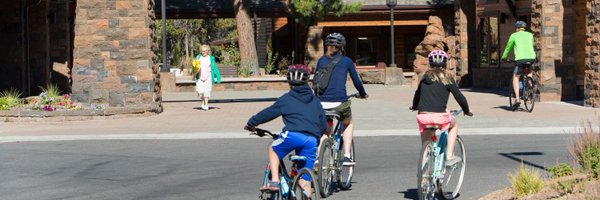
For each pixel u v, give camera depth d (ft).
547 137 68.59
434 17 165.48
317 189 35.29
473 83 149.18
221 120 88.43
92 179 51.34
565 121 79.36
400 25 195.52
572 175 43.06
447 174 42.57
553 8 105.40
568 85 105.91
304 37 187.42
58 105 91.30
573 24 105.50
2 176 52.90
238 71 168.45
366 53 197.57
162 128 80.53
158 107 97.50
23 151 65.26
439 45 161.99
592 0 93.20
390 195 44.47
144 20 95.25
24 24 128.57
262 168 55.01
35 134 76.23
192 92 153.99
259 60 230.48
